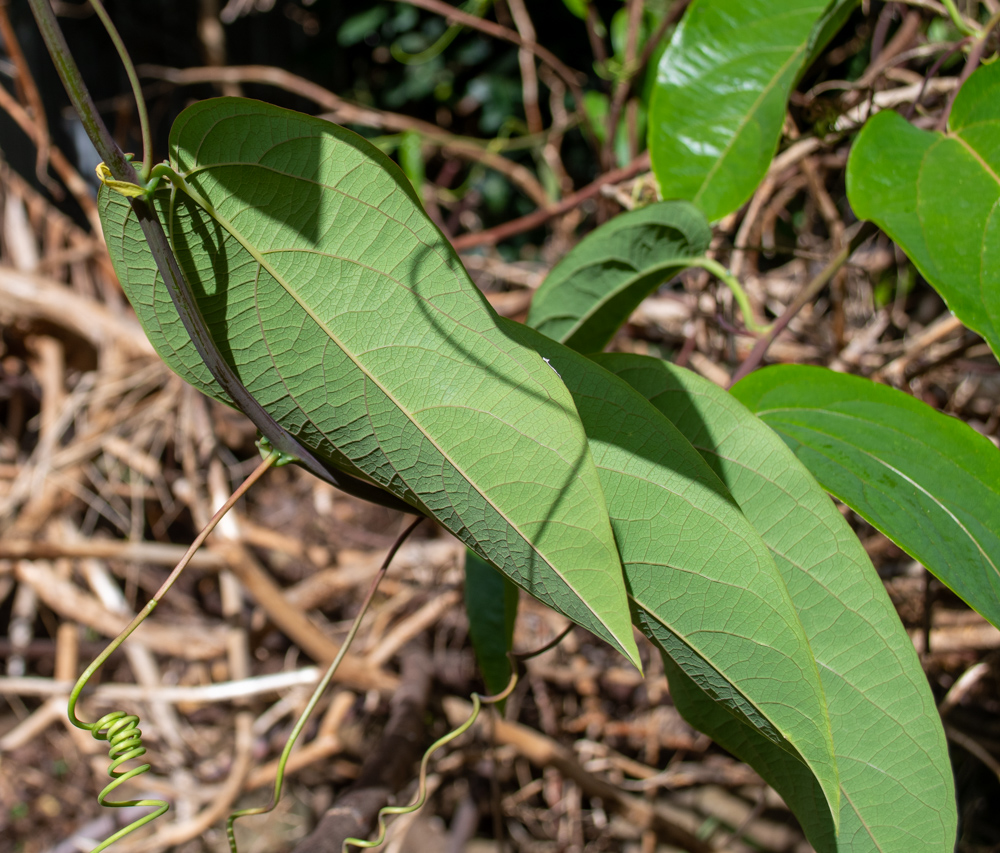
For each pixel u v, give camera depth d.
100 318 0.97
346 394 0.30
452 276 0.29
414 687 0.75
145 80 1.70
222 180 0.28
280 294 0.29
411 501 0.31
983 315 0.33
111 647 0.30
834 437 0.35
